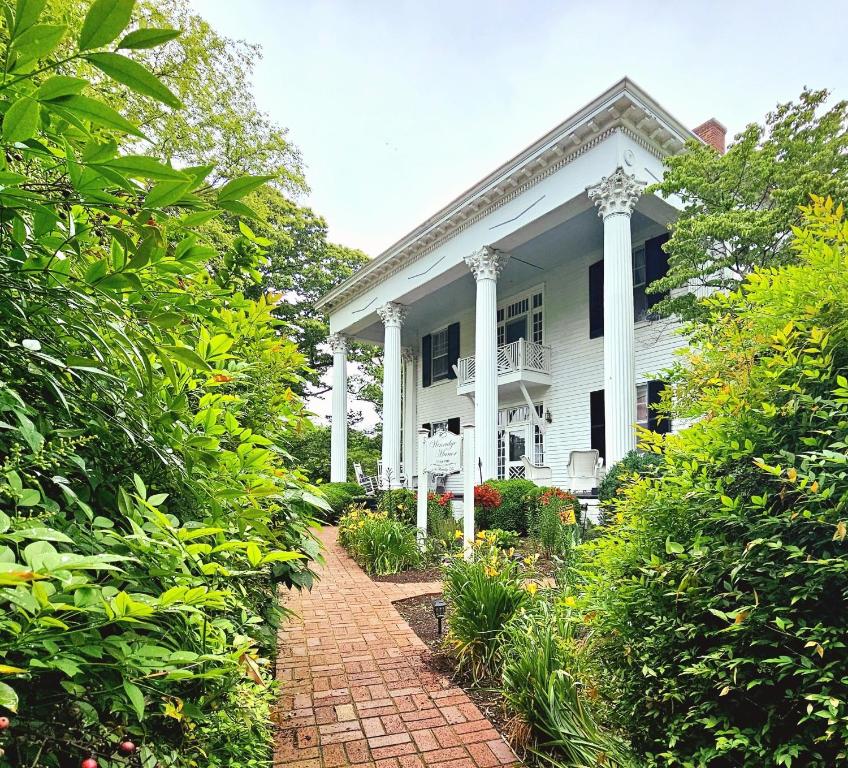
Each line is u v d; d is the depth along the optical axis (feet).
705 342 7.88
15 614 2.66
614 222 26.16
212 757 4.30
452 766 7.77
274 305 8.00
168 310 3.93
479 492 27.50
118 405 3.95
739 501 5.79
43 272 3.37
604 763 6.84
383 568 21.03
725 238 21.13
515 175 30.99
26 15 2.38
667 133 27.40
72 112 2.66
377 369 86.22
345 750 8.19
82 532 3.37
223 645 3.98
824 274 6.13
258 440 5.12
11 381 3.58
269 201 31.50
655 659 6.02
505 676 8.84
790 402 5.70
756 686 5.32
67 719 3.03
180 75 23.57
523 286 44.24
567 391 39.09
